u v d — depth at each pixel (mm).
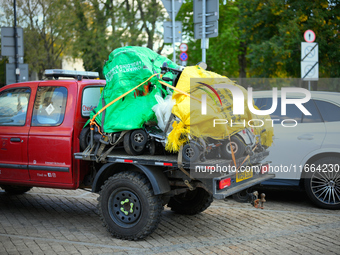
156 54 5609
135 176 5141
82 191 8398
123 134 5203
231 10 26672
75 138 5758
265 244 5086
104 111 5340
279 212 6727
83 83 6035
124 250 4887
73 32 30344
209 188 4773
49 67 32438
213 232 5621
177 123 4715
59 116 5891
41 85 6191
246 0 20625
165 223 6090
